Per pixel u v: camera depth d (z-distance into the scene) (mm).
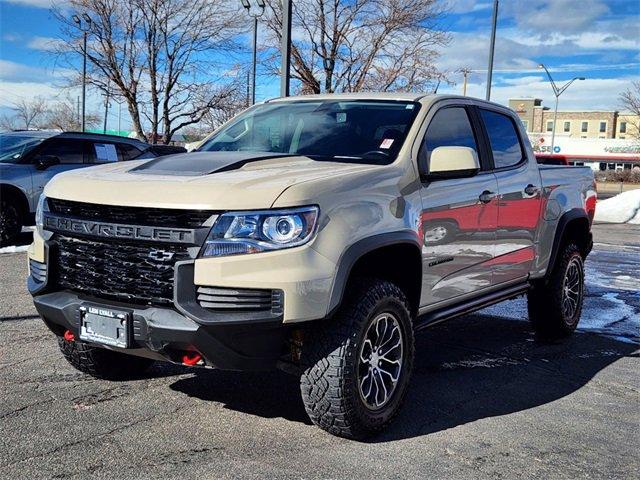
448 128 4895
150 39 23891
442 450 3783
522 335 6617
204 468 3439
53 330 4062
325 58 20391
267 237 3414
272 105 5402
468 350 5992
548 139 86375
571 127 113312
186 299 3426
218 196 3438
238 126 5289
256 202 3436
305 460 3574
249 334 3473
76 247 3816
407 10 20906
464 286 4910
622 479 3518
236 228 3404
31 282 4070
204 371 5027
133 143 12734
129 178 3812
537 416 4387
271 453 3648
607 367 5582
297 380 4898
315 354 3660
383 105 4848
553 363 5656
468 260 4871
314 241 3492
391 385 4016
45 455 3533
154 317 3473
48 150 11516
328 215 3576
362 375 3826
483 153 5227
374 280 3906
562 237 6402
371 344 3859
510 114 5875
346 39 21062
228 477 3350
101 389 4570
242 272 3381
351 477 3396
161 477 3328
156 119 24578
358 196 3797
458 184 4699
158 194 3516
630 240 15539
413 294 4344
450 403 4574
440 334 6566
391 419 4008
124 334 3562
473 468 3566
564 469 3607
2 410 4137
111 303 3660
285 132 4902
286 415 4211
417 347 6055
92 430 3875
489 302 5293
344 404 3668
